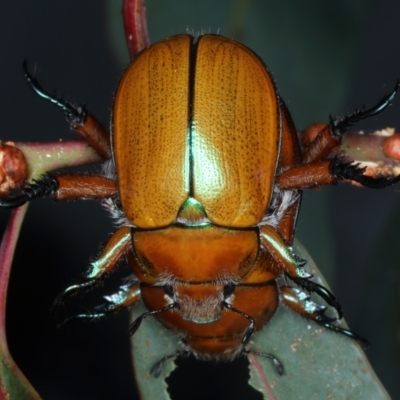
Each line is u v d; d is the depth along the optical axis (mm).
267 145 155
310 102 184
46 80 229
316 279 164
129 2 163
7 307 208
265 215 156
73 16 232
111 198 158
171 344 167
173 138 154
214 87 155
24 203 155
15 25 232
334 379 166
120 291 162
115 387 209
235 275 155
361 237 234
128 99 156
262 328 165
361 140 163
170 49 157
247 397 199
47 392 209
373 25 224
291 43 184
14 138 224
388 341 186
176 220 154
